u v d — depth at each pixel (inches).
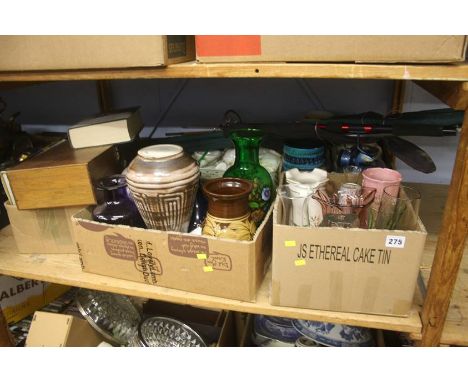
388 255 26.3
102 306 43.6
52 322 39.6
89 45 25.7
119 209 32.6
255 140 33.4
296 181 31.3
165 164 29.6
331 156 41.3
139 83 52.6
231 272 29.3
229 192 29.3
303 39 23.7
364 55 23.2
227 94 51.1
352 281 27.7
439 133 34.3
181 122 53.6
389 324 28.5
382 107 48.2
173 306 46.6
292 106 50.2
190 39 28.9
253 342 43.5
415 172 51.0
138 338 40.0
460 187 24.4
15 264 35.9
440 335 28.6
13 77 27.9
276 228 26.8
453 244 25.8
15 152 42.0
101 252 32.7
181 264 30.4
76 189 33.2
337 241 26.4
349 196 29.4
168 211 30.8
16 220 35.9
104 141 37.3
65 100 55.7
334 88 48.3
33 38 26.1
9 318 44.3
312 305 29.3
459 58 22.0
